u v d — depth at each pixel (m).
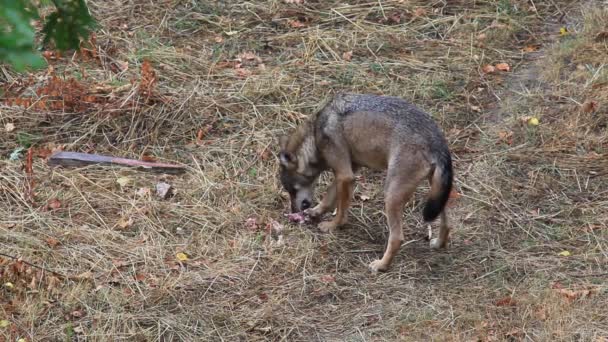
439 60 13.06
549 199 10.26
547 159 10.94
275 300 8.59
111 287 8.68
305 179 9.86
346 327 8.25
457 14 14.14
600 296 8.49
